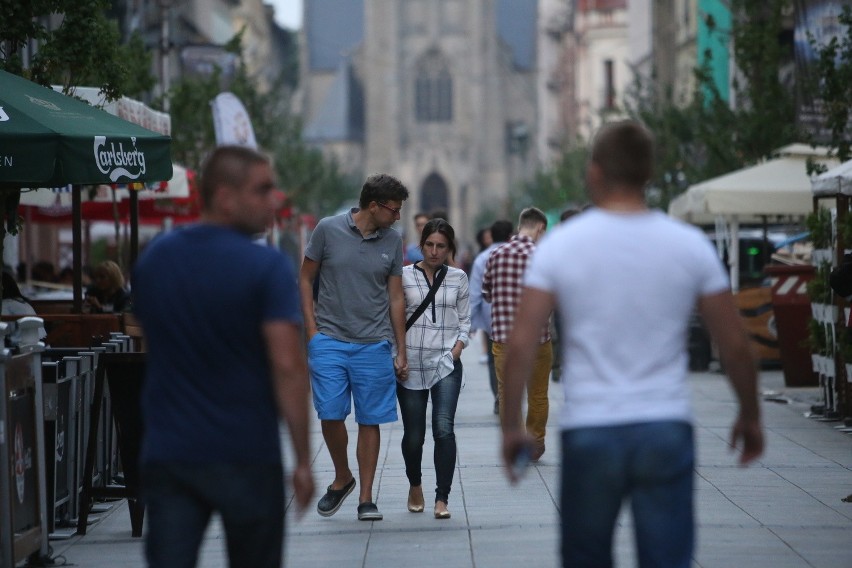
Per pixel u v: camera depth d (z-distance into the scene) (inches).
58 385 1170.0
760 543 1048.8
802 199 2637.8
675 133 4138.8
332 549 1068.5
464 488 1371.8
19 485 957.8
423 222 2511.1
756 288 2839.6
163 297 599.2
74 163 1106.1
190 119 3890.3
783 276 2421.3
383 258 1167.6
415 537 1110.4
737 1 3457.2
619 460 574.6
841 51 2105.1
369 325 1167.6
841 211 1840.6
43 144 1086.4
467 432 1854.1
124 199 2576.3
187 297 596.4
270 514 604.4
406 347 1214.9
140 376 1130.0
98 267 2080.5
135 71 3014.3
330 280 1168.8
